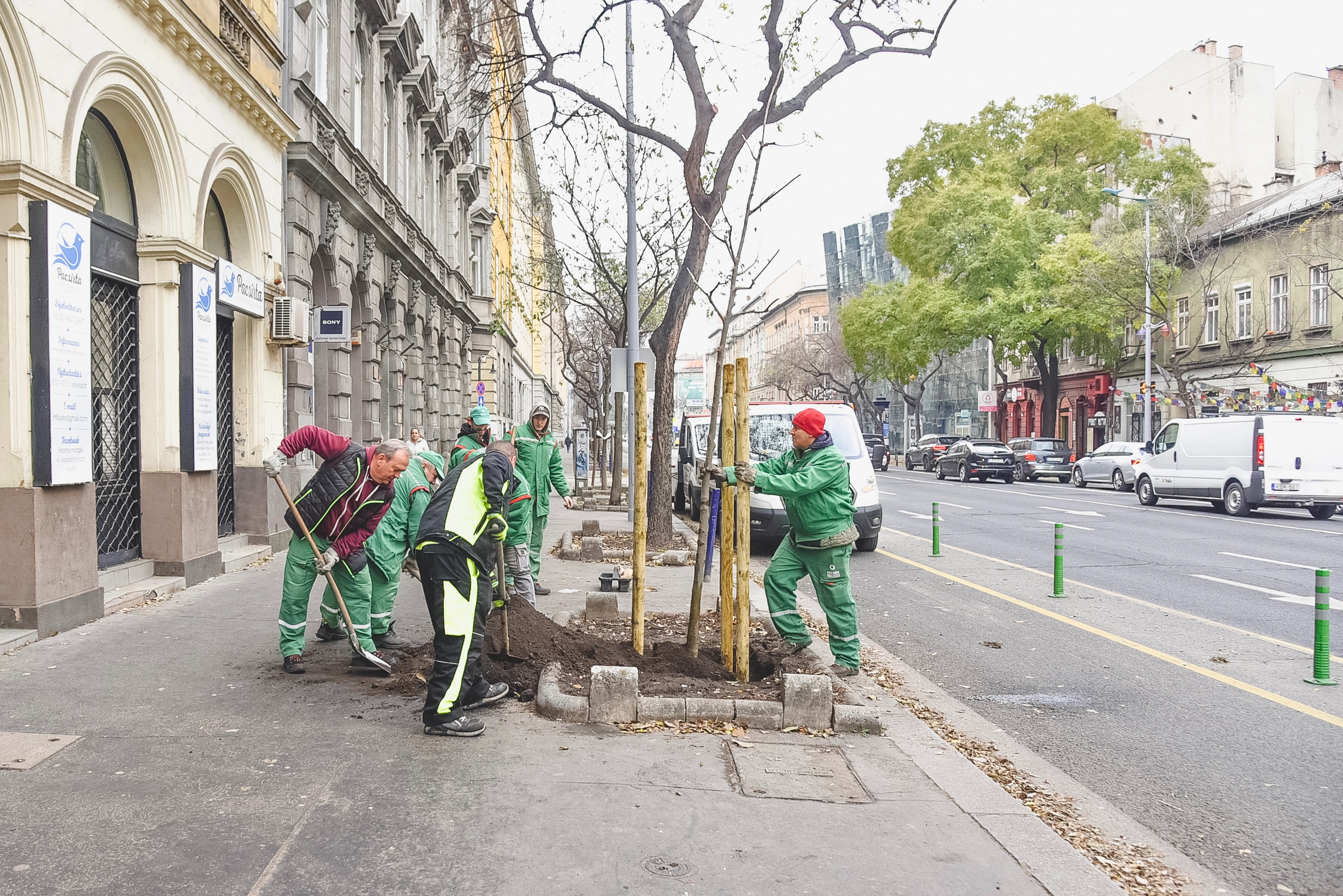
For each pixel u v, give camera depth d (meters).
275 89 11.58
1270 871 3.75
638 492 6.34
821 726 5.08
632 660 6.15
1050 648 7.72
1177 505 22.70
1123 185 37.47
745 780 4.22
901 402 82.88
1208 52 45.66
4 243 6.25
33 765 4.05
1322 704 6.14
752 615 8.12
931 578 11.47
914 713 5.64
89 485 7.06
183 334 8.81
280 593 8.45
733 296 6.61
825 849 3.54
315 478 5.76
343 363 14.89
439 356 26.31
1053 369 40.72
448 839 3.46
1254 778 4.80
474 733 4.64
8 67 6.21
